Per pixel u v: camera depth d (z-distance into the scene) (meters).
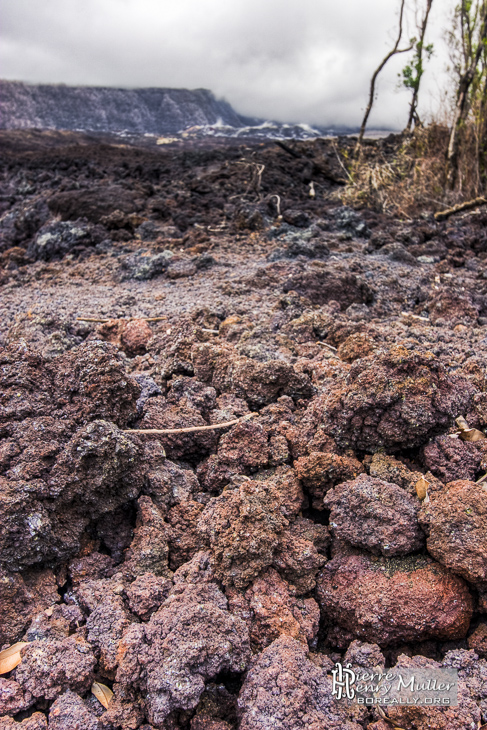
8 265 7.68
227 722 1.97
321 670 2.05
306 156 14.66
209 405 3.31
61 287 6.42
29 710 1.93
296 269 6.21
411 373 2.75
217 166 14.87
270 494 2.51
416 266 6.89
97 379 2.85
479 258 7.26
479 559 2.16
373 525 2.38
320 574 2.44
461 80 9.70
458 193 9.85
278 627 2.17
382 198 10.09
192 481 2.86
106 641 2.09
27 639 2.09
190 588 2.23
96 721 1.86
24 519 2.25
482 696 1.96
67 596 2.33
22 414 2.81
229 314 4.93
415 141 11.12
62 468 2.46
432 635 2.23
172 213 9.40
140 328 4.52
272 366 3.33
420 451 2.79
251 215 8.71
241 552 2.29
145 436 2.97
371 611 2.23
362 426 2.79
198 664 1.95
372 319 5.10
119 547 2.57
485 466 2.65
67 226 8.17
